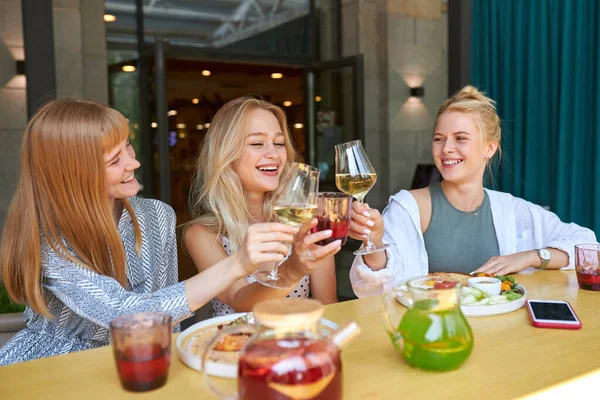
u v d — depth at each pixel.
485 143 1.92
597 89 2.80
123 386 0.90
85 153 1.26
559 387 0.89
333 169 7.27
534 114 3.14
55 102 1.31
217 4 6.71
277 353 0.73
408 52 7.13
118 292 1.20
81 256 1.29
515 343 1.08
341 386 0.77
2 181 5.08
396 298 1.34
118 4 6.08
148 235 1.56
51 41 2.48
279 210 1.08
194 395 0.88
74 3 5.67
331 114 7.23
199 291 1.13
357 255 1.48
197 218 1.83
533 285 1.55
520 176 3.24
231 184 1.76
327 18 7.32
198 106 9.99
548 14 3.02
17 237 1.30
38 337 1.38
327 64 7.11
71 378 0.95
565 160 2.98
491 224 1.99
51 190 1.26
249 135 1.73
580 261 1.50
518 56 3.20
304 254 1.25
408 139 7.28
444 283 0.98
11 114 5.07
